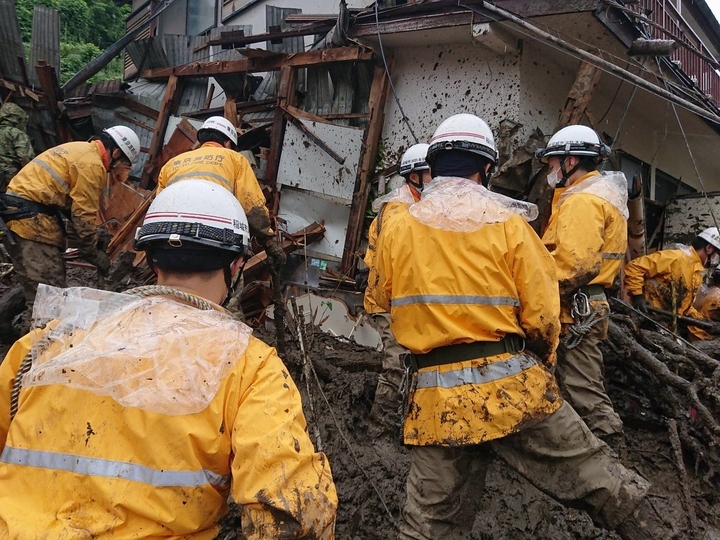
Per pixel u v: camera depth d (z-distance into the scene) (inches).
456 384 70.7
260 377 45.5
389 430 129.8
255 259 204.7
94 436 41.3
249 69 254.1
